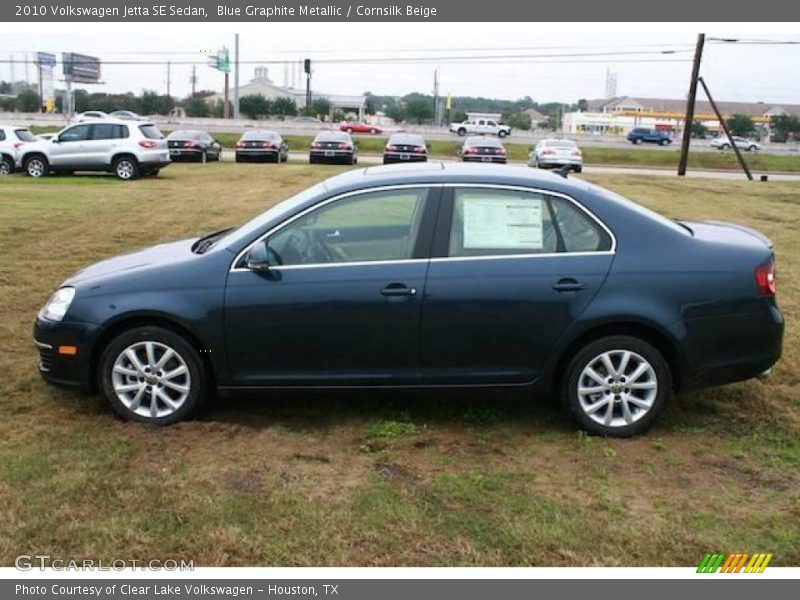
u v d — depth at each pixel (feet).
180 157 102.47
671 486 12.93
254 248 14.52
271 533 11.32
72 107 275.80
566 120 382.01
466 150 105.19
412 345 14.56
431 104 407.03
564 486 12.85
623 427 14.74
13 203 46.73
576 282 14.35
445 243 14.58
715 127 334.24
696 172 142.00
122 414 15.10
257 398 16.58
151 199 51.49
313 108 333.01
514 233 14.64
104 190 56.90
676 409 16.24
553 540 11.23
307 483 12.76
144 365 15.01
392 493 12.44
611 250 14.56
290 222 14.82
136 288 14.83
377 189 14.85
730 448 14.42
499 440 14.65
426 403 16.37
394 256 14.61
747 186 81.71
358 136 209.97
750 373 14.90
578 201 14.73
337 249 14.80
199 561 10.73
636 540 11.28
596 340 14.58
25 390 16.71
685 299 14.40
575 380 14.70
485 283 14.34
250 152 103.55
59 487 12.39
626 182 82.89
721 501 12.44
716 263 14.58
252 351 14.70
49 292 25.16
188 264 14.90
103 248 32.68
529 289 14.34
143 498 12.13
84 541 11.06
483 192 14.71
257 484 12.71
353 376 14.73
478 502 12.24
